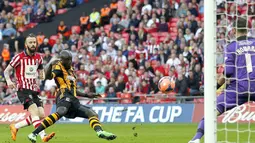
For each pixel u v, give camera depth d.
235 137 22.28
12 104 36.06
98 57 41.41
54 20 48.62
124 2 45.66
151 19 43.44
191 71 35.34
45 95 37.16
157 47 40.16
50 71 18.00
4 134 26.30
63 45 43.03
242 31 16.14
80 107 17.86
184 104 33.75
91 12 48.69
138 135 24.64
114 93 36.38
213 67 13.81
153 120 33.72
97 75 38.78
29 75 20.44
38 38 44.22
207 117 13.81
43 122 17.91
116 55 41.41
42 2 48.91
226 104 15.98
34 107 20.25
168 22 43.47
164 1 44.00
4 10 49.00
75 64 40.56
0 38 47.44
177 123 32.94
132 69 37.19
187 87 35.06
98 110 34.72
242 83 16.05
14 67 20.34
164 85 23.50
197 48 38.56
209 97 13.81
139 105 34.25
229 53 15.91
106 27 45.66
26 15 48.88
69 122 34.78
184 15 42.00
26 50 20.45
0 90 38.00
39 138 22.67
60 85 17.98
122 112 34.28
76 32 46.22
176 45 39.12
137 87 36.53
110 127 30.36
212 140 13.77
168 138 22.88
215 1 13.91
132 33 42.16
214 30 13.88
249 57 16.02
